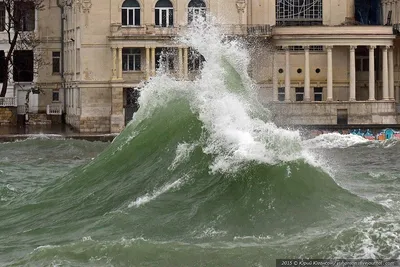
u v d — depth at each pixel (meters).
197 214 40.19
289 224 38.97
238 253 35.97
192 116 46.75
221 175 42.53
